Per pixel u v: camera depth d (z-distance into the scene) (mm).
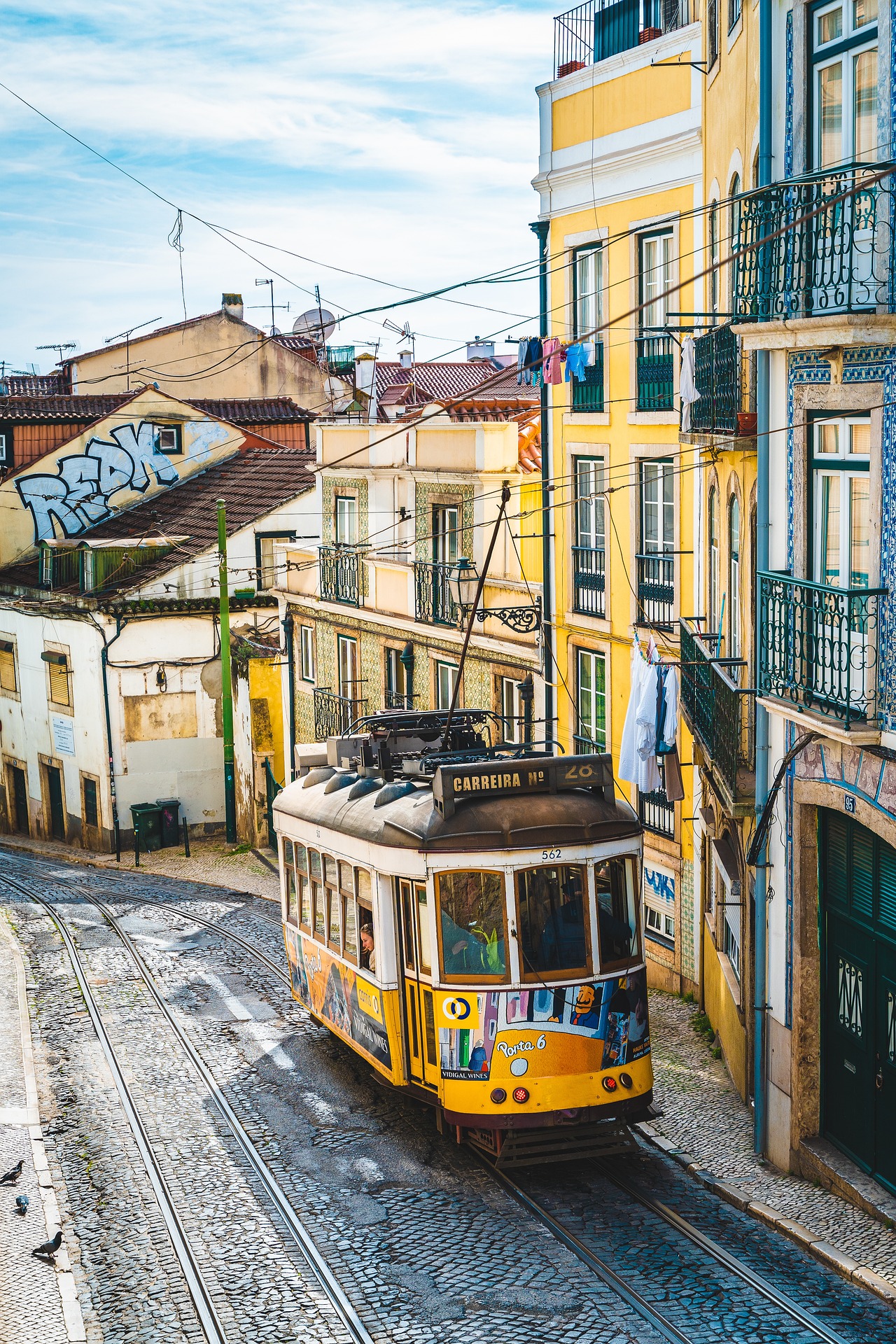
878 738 10352
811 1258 10547
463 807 12570
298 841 16344
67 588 36750
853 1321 9484
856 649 10836
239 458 42406
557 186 21031
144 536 37469
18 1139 13789
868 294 10414
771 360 12133
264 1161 13195
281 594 32281
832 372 10875
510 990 12109
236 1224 11742
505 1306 10000
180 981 20172
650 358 18828
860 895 11336
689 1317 9641
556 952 12281
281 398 47031
